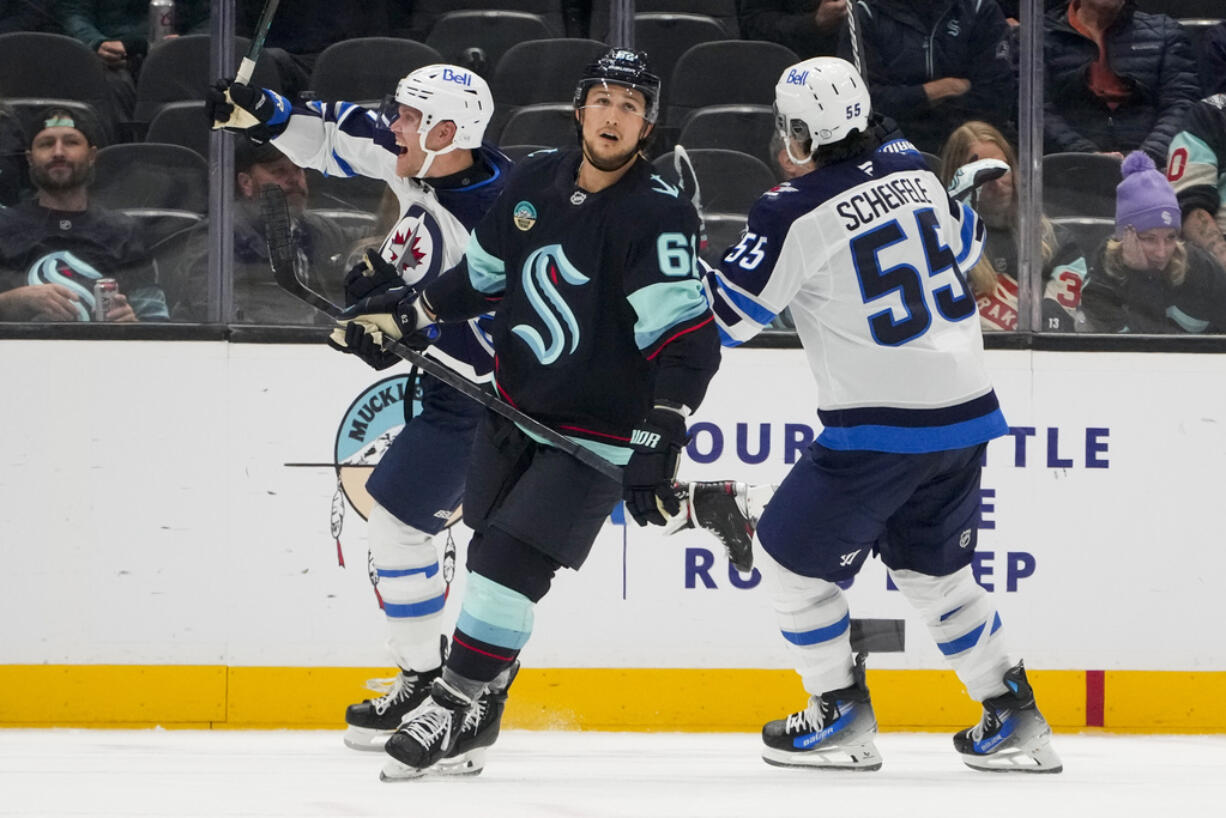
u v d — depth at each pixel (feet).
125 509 53.93
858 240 40.63
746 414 55.67
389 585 47.44
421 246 45.55
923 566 43.04
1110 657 55.93
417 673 47.70
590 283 37.99
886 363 40.68
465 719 40.24
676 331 37.17
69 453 53.88
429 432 46.65
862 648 55.01
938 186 43.01
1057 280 57.26
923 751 49.83
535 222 38.47
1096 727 55.93
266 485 54.24
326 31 56.44
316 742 50.26
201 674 53.93
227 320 55.42
